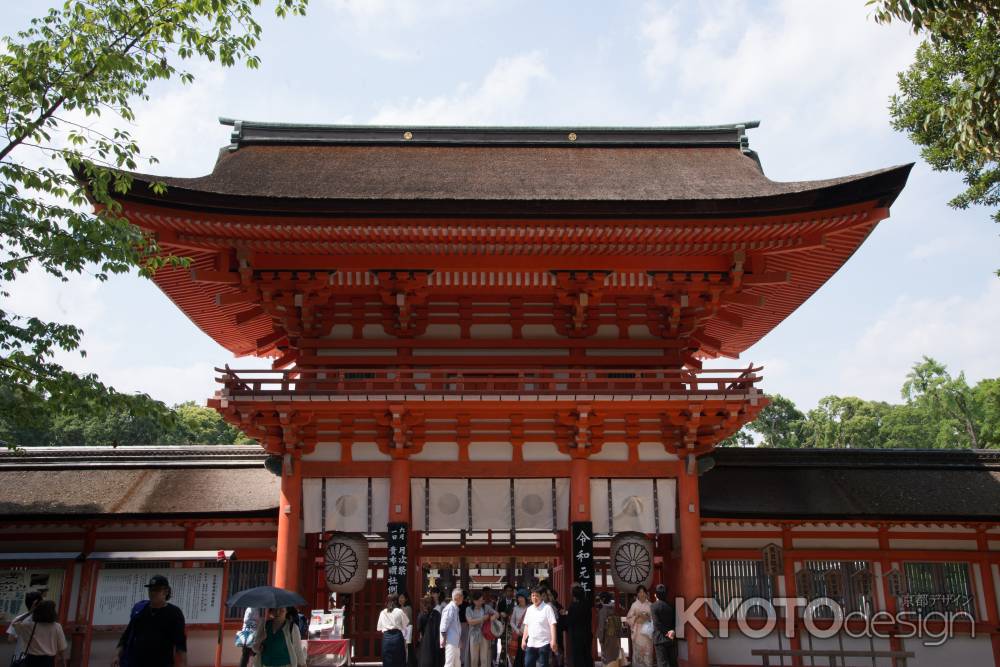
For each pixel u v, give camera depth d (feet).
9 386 49.19
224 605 62.34
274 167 76.84
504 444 66.90
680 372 65.41
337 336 70.28
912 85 83.51
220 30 50.93
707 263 67.92
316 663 58.44
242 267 65.41
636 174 77.41
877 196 60.54
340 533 66.18
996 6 48.14
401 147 84.38
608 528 66.13
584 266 67.15
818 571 70.79
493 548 74.54
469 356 69.82
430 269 67.00
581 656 51.47
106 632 61.31
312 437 66.39
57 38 49.32
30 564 64.28
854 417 295.69
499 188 71.61
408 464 65.87
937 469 77.82
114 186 56.59
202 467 77.30
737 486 73.77
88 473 75.77
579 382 65.82
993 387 234.38
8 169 46.85
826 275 76.84
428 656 55.26
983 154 58.03
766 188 71.26
